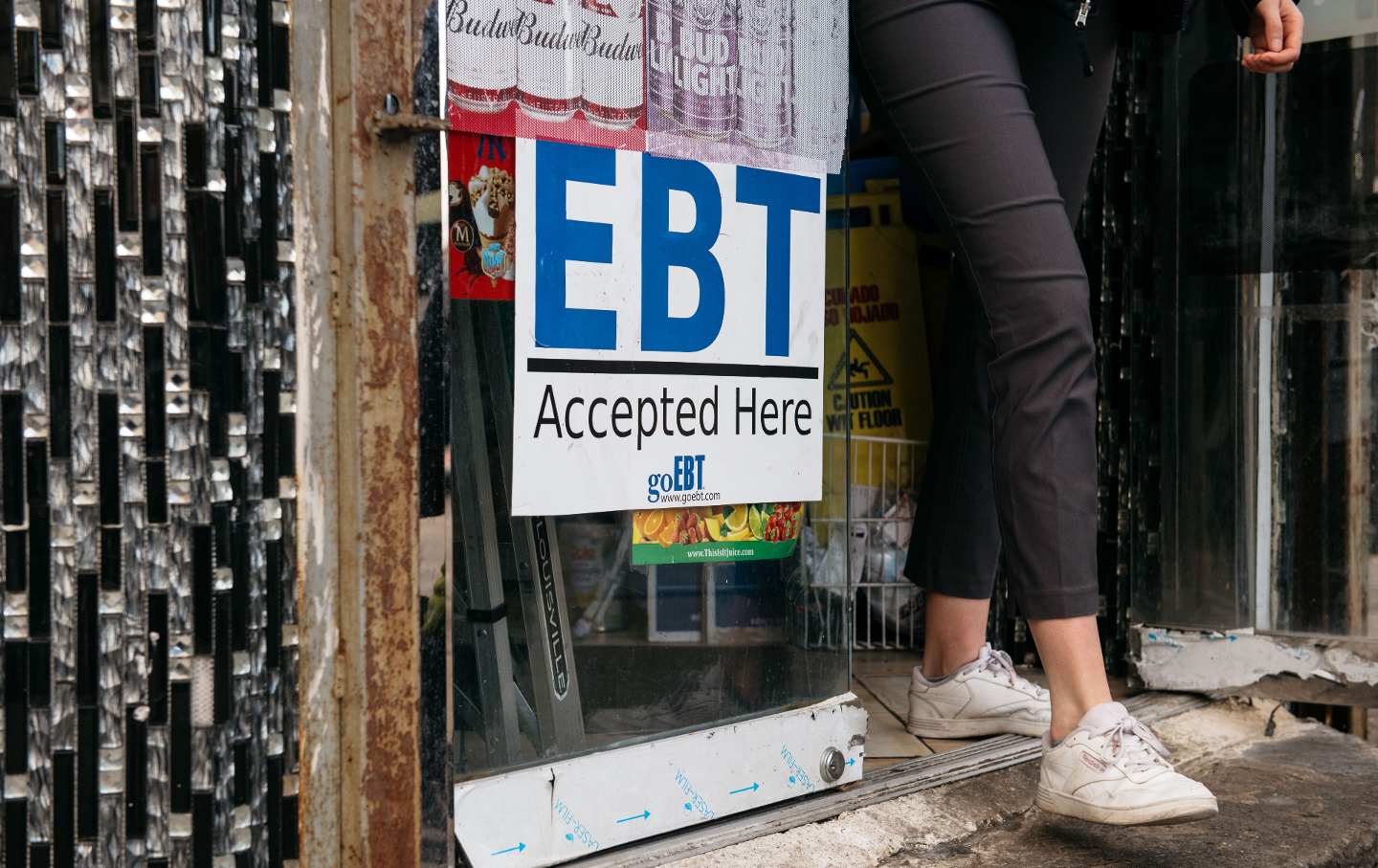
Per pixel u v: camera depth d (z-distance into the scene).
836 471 1.83
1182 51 2.44
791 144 1.71
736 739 1.67
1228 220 2.40
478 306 1.42
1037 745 2.05
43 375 1.08
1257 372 2.39
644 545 1.60
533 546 1.50
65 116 1.08
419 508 1.28
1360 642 2.28
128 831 1.12
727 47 1.62
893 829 1.71
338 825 1.24
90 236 1.09
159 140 1.10
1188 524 2.43
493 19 1.38
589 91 1.48
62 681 1.10
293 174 1.17
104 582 1.10
